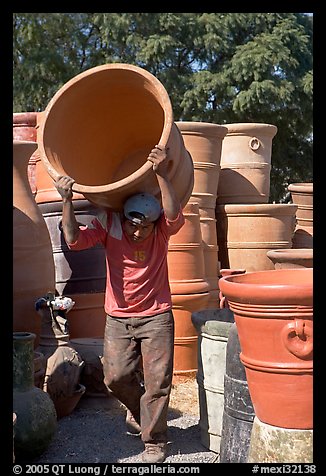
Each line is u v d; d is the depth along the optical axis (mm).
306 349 2652
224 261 6352
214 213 6105
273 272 3264
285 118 15117
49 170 3439
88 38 15523
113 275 3650
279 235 6203
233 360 3365
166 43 14047
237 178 6551
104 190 3307
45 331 4266
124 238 3584
